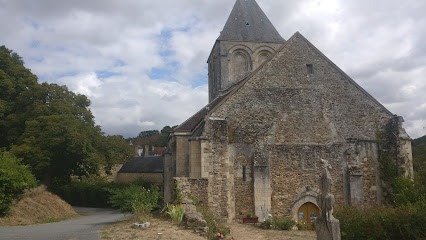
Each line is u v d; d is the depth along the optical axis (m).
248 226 16.28
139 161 52.88
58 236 10.62
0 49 29.88
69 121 25.89
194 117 21.89
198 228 11.01
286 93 18.89
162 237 9.84
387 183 18.02
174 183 16.33
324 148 18.22
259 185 17.25
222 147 17.33
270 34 30.67
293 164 17.91
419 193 14.37
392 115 19.00
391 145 18.38
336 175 17.97
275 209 17.34
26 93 27.55
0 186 15.81
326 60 19.66
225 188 16.98
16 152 23.52
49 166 27.06
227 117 18.09
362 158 18.30
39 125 25.30
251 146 17.94
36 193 22.94
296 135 18.36
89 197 37.84
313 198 17.52
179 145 19.48
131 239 9.70
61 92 29.39
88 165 28.08
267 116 18.44
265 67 19.17
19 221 16.34
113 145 30.98
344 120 18.78
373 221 10.69
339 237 9.03
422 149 35.59
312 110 18.80
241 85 18.67
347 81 19.41
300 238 13.47
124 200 14.78
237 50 29.56
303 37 19.97
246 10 31.31
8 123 26.80
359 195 17.55
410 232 9.83
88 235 10.73
